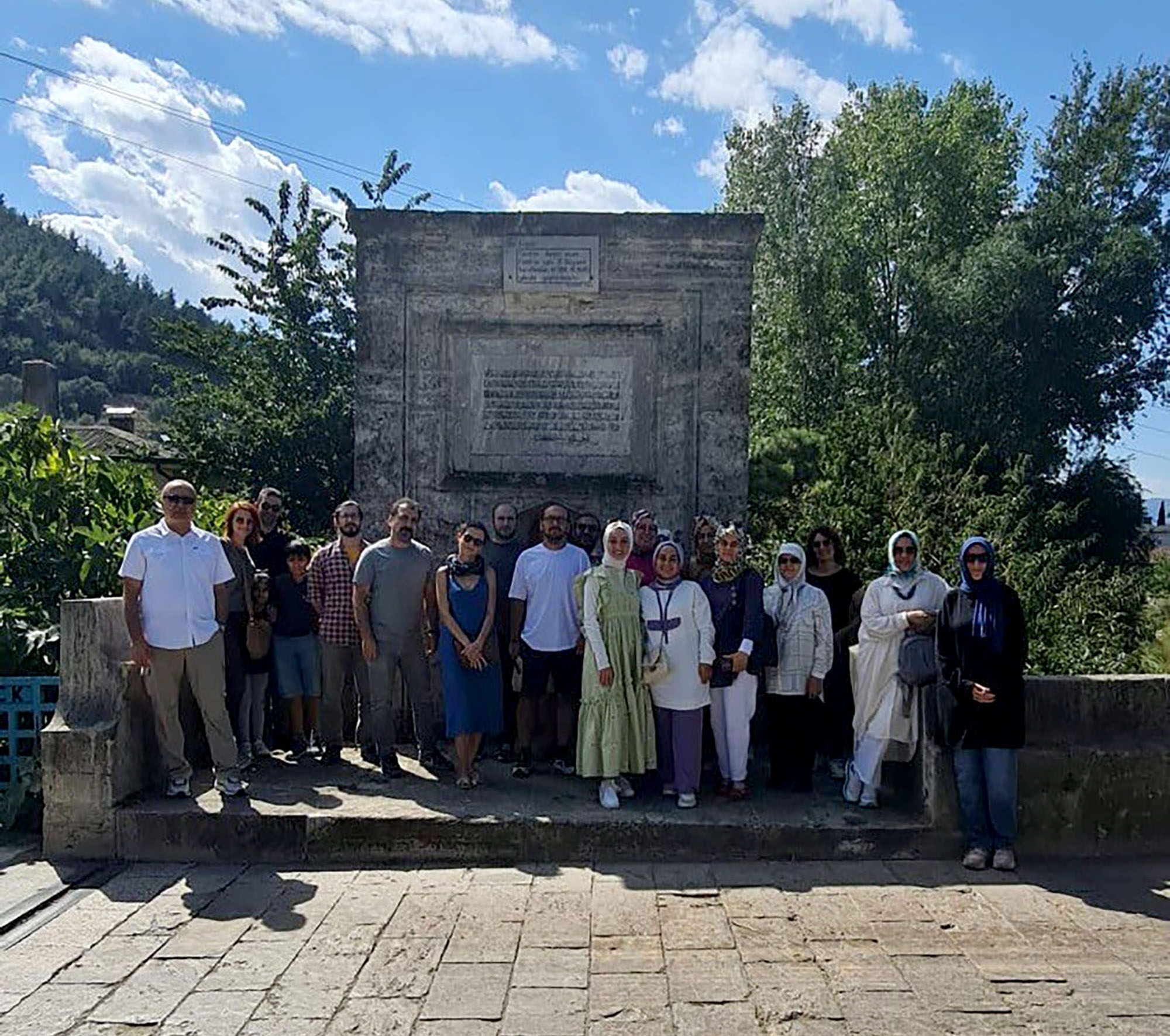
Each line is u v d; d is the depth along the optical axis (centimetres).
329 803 689
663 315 924
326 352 2369
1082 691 685
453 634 735
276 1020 450
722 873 633
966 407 2838
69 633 678
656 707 714
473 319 924
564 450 927
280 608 818
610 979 488
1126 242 2855
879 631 695
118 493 900
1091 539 1319
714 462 920
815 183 3209
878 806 702
